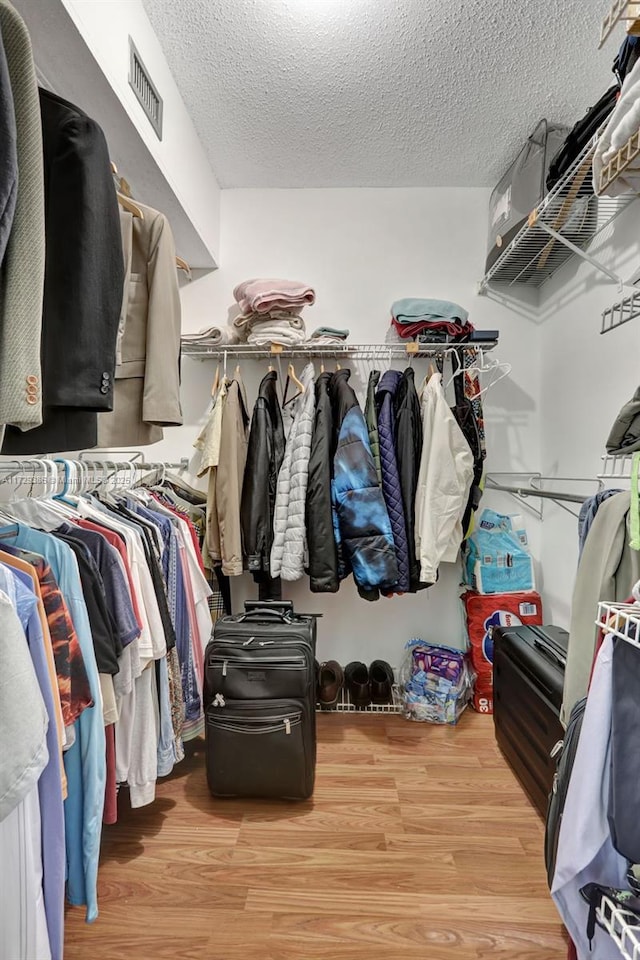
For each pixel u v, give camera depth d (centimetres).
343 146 207
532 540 233
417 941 108
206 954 105
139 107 149
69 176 84
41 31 115
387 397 199
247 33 154
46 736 80
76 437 90
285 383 235
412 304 213
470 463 197
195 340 209
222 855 132
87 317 83
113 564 118
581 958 83
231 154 213
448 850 134
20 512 121
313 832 141
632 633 82
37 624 85
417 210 236
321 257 237
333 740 189
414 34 153
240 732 149
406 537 192
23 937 78
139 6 146
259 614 175
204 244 215
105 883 123
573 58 161
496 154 212
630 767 78
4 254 62
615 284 167
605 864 83
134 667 122
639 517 104
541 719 146
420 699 205
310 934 110
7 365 63
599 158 114
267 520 198
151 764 131
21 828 79
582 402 192
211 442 202
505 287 235
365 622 235
